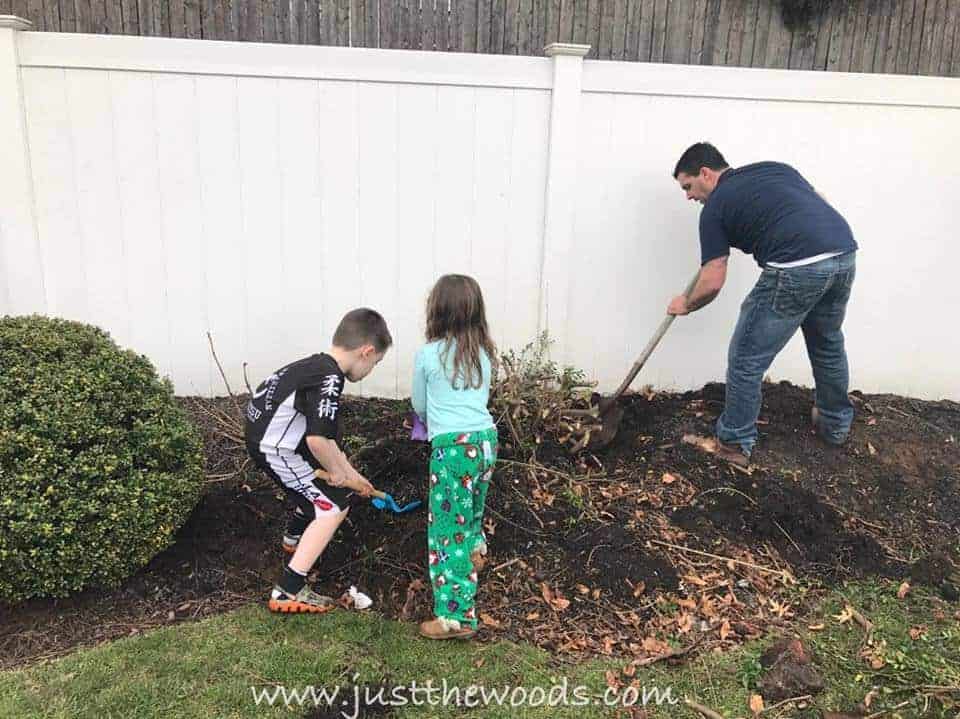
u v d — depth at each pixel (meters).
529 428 4.23
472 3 5.59
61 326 3.41
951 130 4.95
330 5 5.51
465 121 4.62
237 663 2.83
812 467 4.30
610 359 5.09
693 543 3.64
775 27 5.90
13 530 2.78
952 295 5.23
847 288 4.04
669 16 5.79
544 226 4.81
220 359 4.81
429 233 4.77
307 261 4.72
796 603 3.35
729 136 4.82
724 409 4.36
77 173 4.45
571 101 4.60
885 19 5.95
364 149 4.60
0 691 2.64
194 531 3.53
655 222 4.89
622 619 3.20
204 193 4.56
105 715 2.56
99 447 3.00
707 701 2.78
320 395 2.96
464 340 3.08
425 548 3.47
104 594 3.16
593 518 3.72
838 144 4.91
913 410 5.09
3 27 4.20
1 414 2.88
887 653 3.03
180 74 4.38
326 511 3.10
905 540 3.87
